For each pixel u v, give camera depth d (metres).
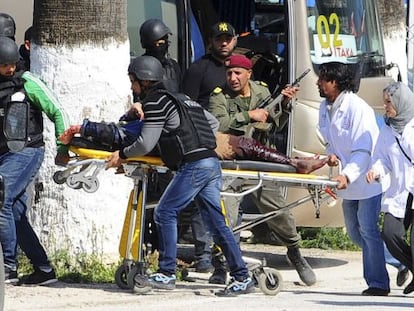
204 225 25.75
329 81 24.59
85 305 23.17
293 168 24.52
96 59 27.28
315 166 24.50
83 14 27.16
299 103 29.58
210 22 31.72
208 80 28.05
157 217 24.17
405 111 23.58
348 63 31.09
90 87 27.28
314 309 22.70
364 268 25.39
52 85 27.23
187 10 31.11
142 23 30.91
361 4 31.89
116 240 27.42
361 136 24.44
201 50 31.44
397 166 23.75
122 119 24.72
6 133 23.53
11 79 24.03
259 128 26.27
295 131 29.47
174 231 24.23
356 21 31.61
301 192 29.66
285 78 29.67
